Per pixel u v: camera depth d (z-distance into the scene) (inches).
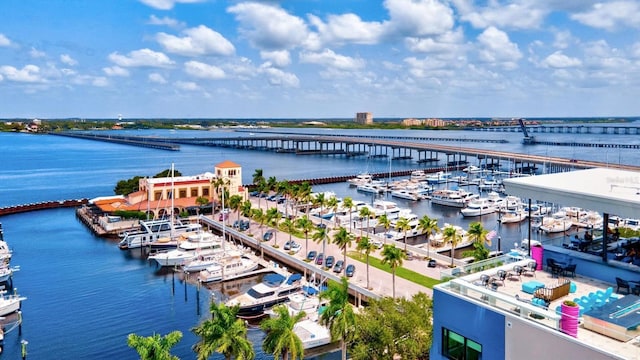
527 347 848.9
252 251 3922.2
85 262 3779.5
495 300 910.4
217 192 5393.7
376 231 4471.0
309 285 2878.9
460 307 968.9
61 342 2423.7
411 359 1656.0
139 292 3120.1
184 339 2469.2
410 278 2982.3
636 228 2876.5
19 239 4507.9
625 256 1140.5
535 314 845.2
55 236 4626.0
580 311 888.3
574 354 778.2
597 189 1068.5
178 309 2847.0
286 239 4052.7
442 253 3831.2
